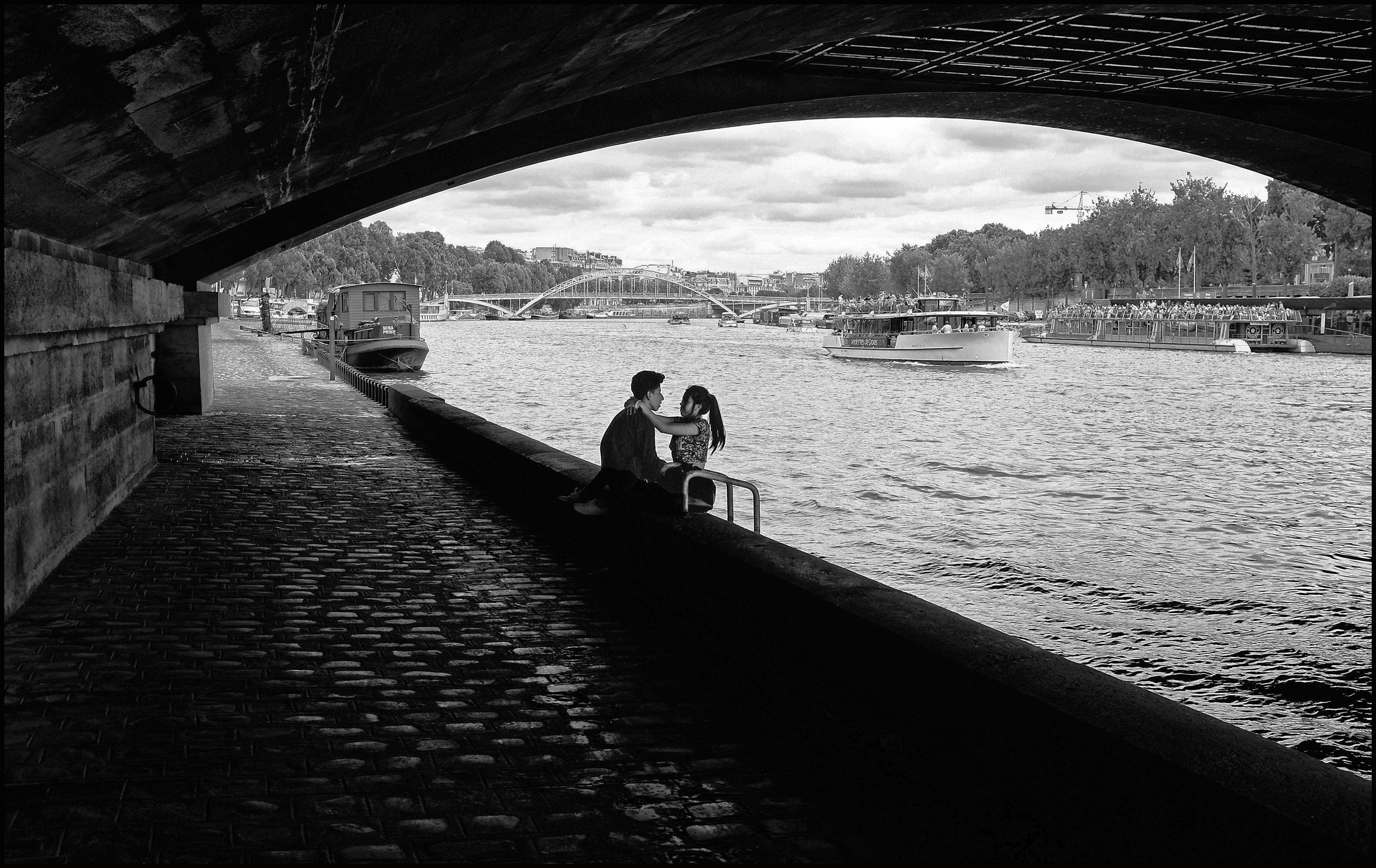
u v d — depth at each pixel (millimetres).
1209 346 92500
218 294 20328
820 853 3922
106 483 10016
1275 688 14328
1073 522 26922
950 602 19078
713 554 6418
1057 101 21422
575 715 5301
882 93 20297
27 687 5477
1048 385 65188
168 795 4270
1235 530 26062
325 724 5129
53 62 3760
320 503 11289
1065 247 146875
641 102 19547
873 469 35094
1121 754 3322
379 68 6445
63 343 7918
